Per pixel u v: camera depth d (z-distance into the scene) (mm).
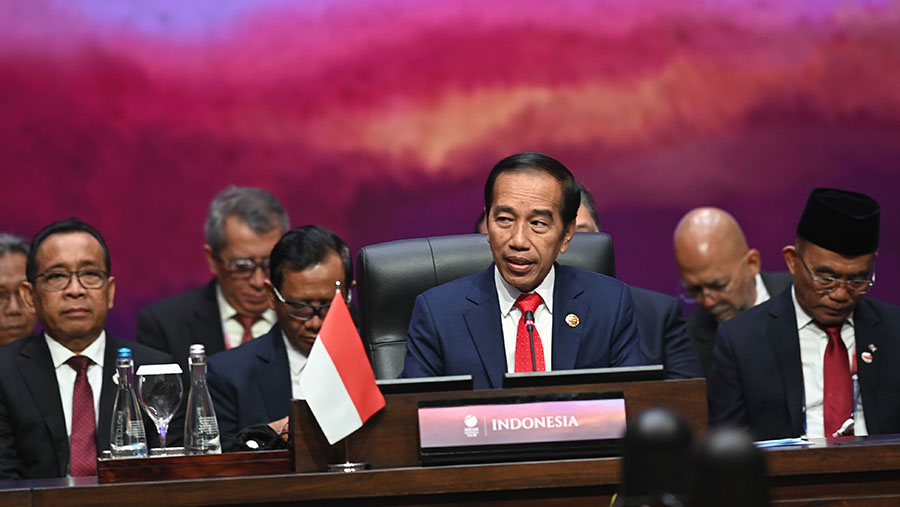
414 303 10727
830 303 11984
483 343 9383
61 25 19188
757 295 16234
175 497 7492
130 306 19125
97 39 19266
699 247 15891
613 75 19891
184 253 19281
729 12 19969
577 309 9523
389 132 19672
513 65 19875
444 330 9445
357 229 19594
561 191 9297
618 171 19875
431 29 19766
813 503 7773
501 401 7730
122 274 19141
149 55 19344
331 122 19594
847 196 12117
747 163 19906
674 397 7852
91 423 11359
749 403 12312
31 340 11758
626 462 2986
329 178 19578
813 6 19984
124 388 8844
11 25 19094
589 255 10961
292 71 19562
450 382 7891
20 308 15617
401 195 19656
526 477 7527
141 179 19250
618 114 19906
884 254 19734
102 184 19188
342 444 7797
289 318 12094
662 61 19953
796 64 19969
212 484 7500
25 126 19094
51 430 11188
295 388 12359
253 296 15906
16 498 7484
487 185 9469
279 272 12117
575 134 19891
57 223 11680
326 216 19578
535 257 9156
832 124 19969
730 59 19969
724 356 12586
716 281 15836
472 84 19812
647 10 19969
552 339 9391
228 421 12031
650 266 19828
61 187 19109
